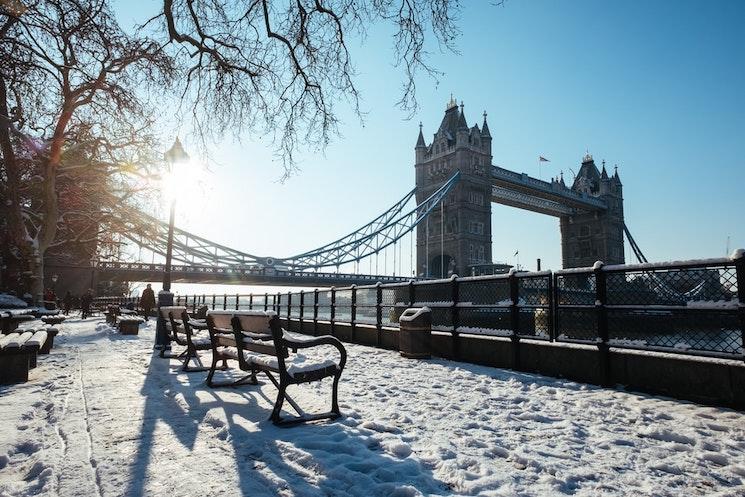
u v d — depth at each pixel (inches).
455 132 4463.6
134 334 493.0
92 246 1296.8
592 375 210.1
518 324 248.5
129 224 1026.1
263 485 94.4
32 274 700.0
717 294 168.4
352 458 109.0
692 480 102.1
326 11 278.1
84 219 1039.0
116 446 117.2
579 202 5152.6
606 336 203.8
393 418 149.9
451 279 298.2
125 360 281.1
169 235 388.2
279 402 139.6
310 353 330.6
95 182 860.6
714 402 167.3
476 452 117.5
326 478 97.0
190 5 280.5
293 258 2650.1
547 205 5216.5
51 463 103.9
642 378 191.6
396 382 214.4
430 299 324.8
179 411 154.3
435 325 311.6
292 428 134.6
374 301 397.4
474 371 245.4
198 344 238.1
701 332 172.2
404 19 257.8
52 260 1851.6
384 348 363.6
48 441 121.6
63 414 148.6
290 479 97.4
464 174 4089.6
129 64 493.7
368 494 90.5
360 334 401.4
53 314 490.3
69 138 689.0
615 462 112.5
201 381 211.6
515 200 4766.2
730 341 163.9
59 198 917.8
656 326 187.5
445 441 125.3
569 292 226.5
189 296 1052.5
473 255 4050.2
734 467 107.4
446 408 163.5
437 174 4392.2
